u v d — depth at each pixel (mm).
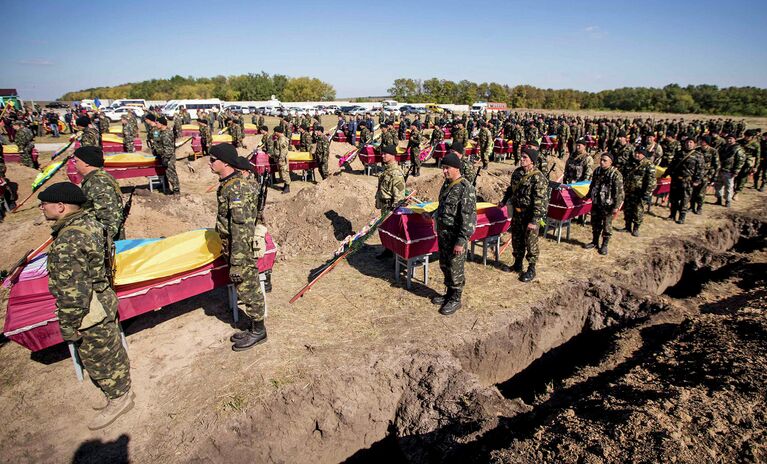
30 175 11742
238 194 4059
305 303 5570
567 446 3145
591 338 6242
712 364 4051
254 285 4336
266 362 4293
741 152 10898
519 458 3125
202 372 4148
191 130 20469
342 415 4125
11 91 38031
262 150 12273
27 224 7992
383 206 6863
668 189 10492
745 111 77000
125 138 14906
